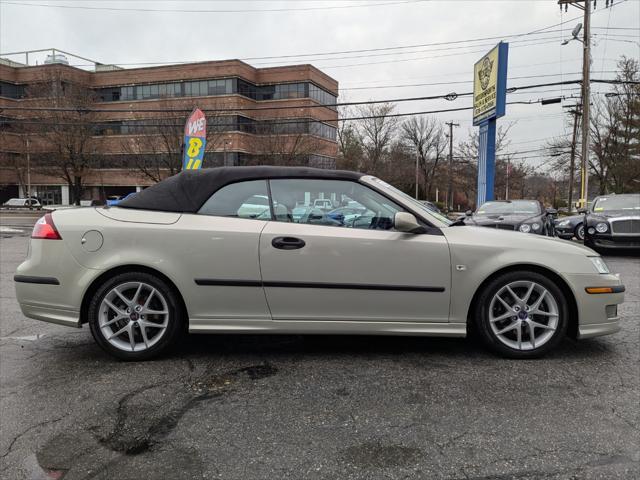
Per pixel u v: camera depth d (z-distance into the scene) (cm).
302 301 389
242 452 261
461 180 6506
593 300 392
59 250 391
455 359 400
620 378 357
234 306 391
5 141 5025
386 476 239
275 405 317
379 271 385
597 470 242
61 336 477
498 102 1766
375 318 391
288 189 403
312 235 386
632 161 3769
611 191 4084
